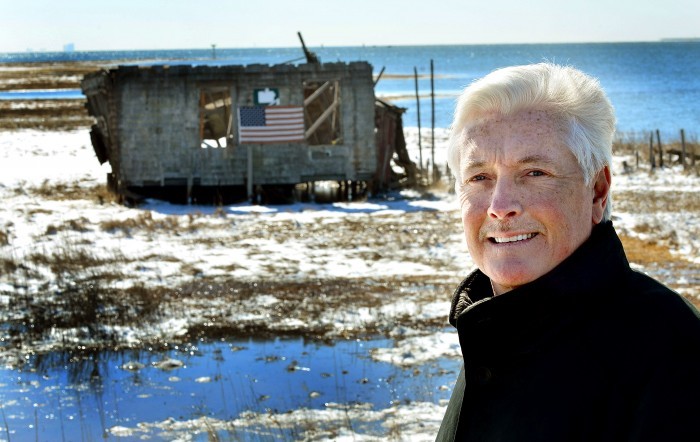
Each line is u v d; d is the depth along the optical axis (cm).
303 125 2381
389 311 1205
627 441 151
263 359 999
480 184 179
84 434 767
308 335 1101
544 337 165
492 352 172
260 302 1272
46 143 4125
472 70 16725
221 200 2342
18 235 1811
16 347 1055
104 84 2350
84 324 1135
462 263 1539
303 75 2369
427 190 2544
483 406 174
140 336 1096
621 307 161
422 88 10144
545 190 170
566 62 190
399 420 777
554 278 164
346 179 2405
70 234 1828
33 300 1257
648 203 2198
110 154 2470
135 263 1540
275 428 765
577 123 173
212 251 1673
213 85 2366
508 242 172
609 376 156
